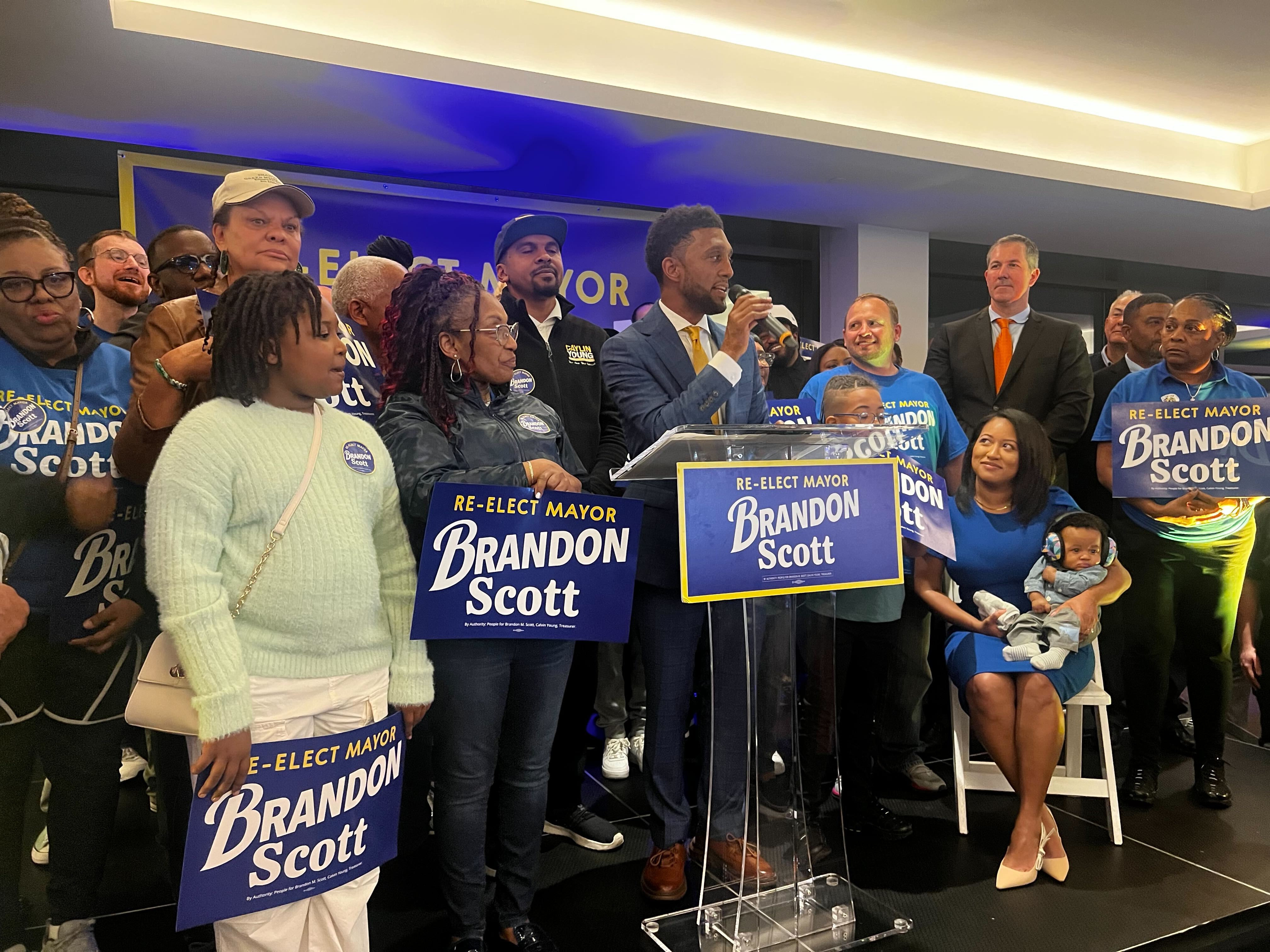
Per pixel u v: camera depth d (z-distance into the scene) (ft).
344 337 6.47
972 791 8.66
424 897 6.60
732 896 5.68
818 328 14.11
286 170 10.84
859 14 9.84
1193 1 9.50
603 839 7.32
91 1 7.14
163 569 3.83
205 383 5.10
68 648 5.29
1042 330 8.73
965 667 7.26
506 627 4.90
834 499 5.32
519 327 7.75
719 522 4.91
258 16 8.32
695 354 6.51
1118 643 8.74
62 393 5.29
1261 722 9.74
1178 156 13.85
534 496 4.92
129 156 10.11
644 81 10.07
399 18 8.85
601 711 9.20
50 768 5.31
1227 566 8.11
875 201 12.60
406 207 11.43
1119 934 6.07
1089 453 9.38
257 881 4.07
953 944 5.92
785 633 5.67
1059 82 11.91
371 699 4.51
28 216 5.15
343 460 4.38
